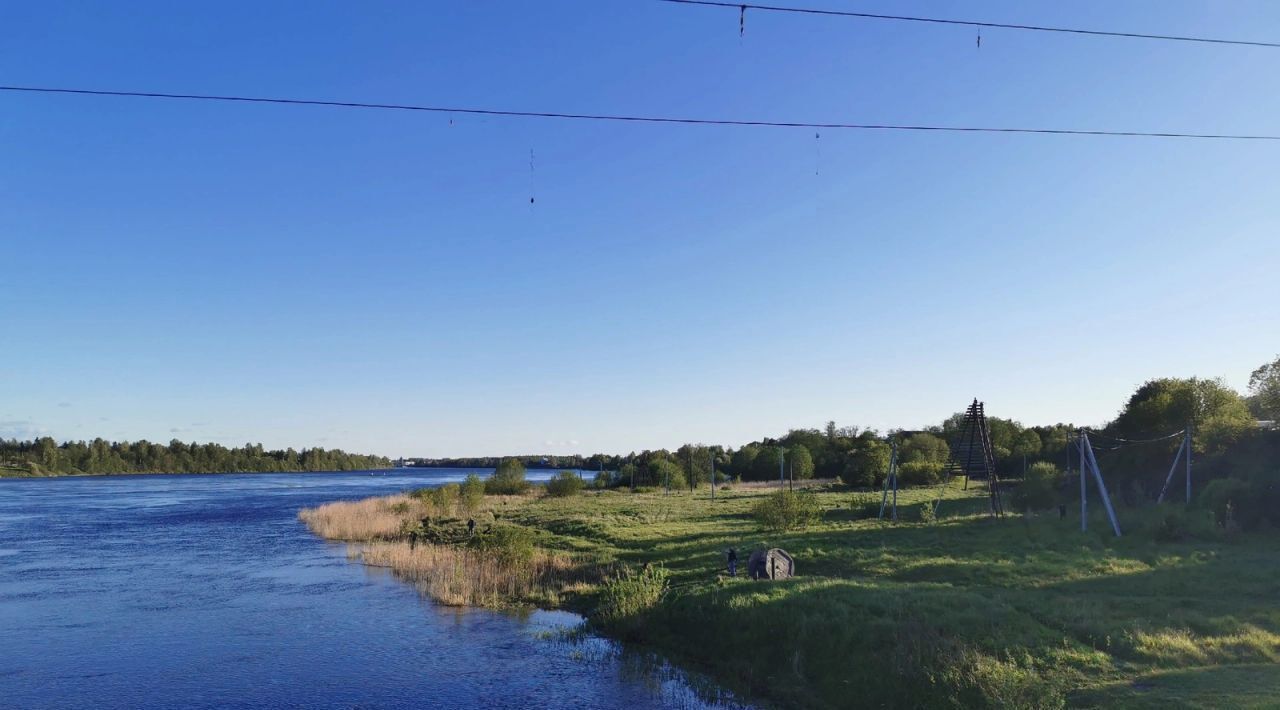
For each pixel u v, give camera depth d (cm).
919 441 11056
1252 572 2508
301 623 2788
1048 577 2594
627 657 2277
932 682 1656
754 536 4091
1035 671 1661
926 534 3906
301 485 17400
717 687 1962
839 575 2848
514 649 2397
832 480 12144
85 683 2119
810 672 1922
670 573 3112
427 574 3659
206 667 2255
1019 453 9850
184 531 6156
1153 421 6481
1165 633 1842
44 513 8150
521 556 3681
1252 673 1573
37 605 3147
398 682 2092
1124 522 3881
